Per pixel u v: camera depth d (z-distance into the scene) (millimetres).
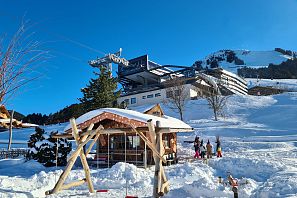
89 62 71812
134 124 18047
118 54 75312
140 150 20203
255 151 25594
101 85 37344
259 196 7410
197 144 23594
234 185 8570
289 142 31062
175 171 14602
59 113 66188
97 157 20766
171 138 22766
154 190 8914
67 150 20062
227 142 31734
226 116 52594
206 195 8656
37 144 19438
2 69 7258
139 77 84250
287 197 6523
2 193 8828
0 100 7277
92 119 19172
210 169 15578
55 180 12234
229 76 88438
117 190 10742
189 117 54281
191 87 66312
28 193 9180
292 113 48531
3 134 50438
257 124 44969
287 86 105688
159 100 66750
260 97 63875
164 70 82188
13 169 17047
